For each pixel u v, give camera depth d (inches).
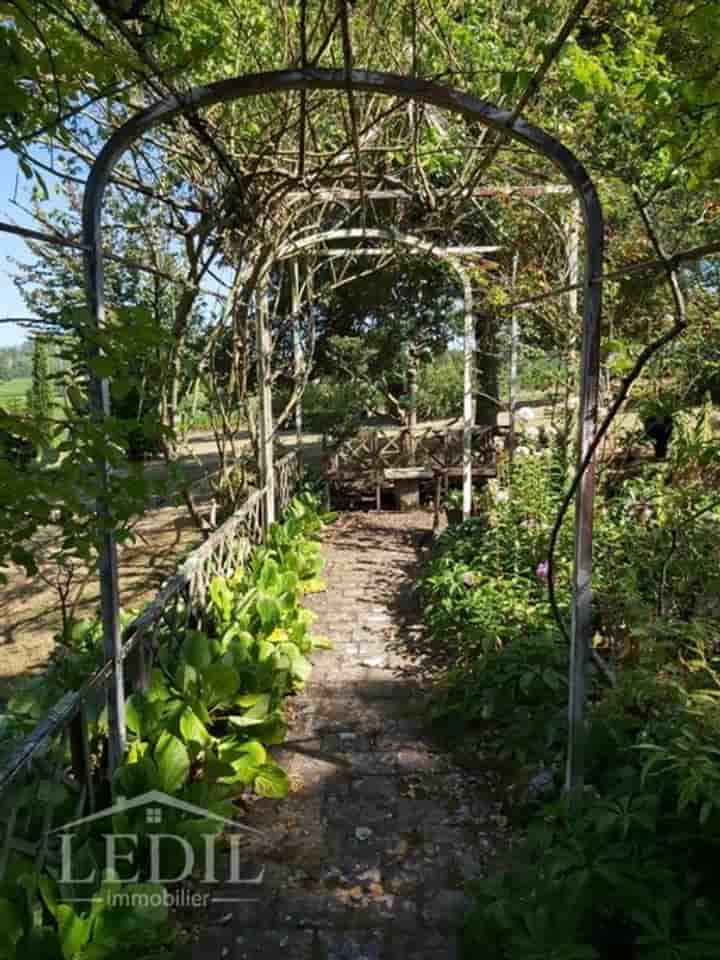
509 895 66.9
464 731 117.0
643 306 163.2
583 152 125.8
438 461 329.4
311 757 111.6
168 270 168.4
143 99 122.0
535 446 222.1
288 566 192.2
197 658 109.8
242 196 127.5
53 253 156.9
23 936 59.2
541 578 145.2
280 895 81.0
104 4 62.2
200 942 74.3
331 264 264.2
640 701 85.8
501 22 129.4
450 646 151.6
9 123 67.7
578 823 69.1
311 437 493.7
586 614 85.1
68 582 109.3
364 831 92.4
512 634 132.2
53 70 66.1
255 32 124.8
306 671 133.1
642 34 100.3
